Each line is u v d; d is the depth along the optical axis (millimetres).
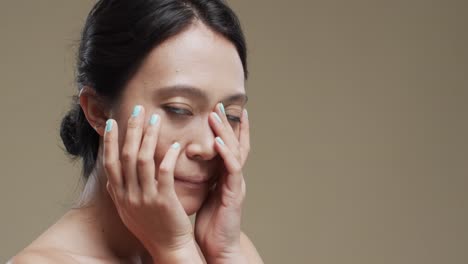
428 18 3070
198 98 1210
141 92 1211
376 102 3031
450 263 3080
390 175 3041
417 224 3061
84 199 1367
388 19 3043
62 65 2717
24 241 2674
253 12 2947
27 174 2693
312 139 2986
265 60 2955
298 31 2984
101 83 1260
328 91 2998
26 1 2701
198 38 1209
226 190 1354
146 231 1255
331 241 2988
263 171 2949
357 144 3014
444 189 3092
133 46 1208
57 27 2725
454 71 3088
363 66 3023
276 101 2965
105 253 1330
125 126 1235
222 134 1241
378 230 3023
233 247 1376
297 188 2975
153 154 1209
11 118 2686
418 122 3062
